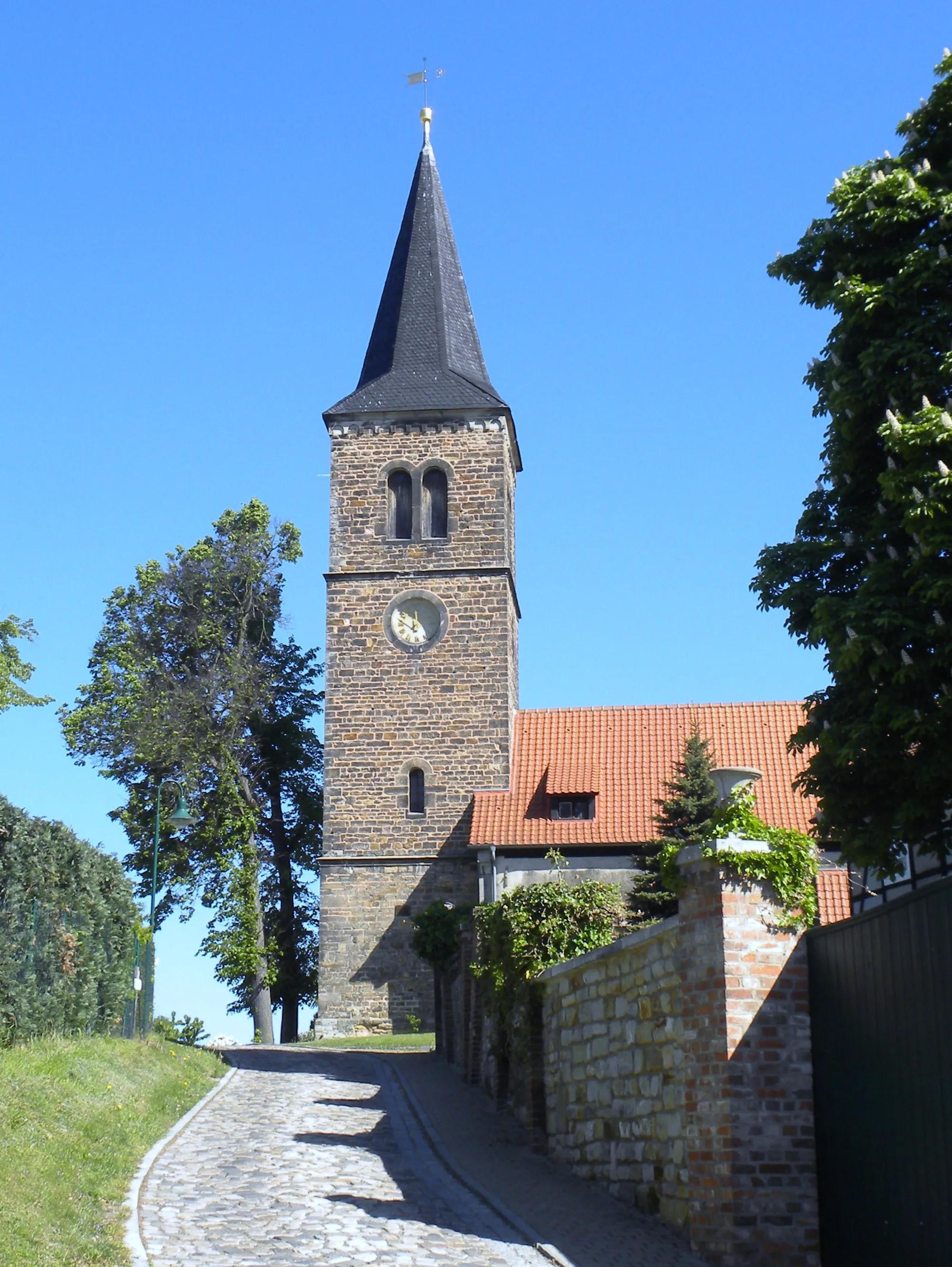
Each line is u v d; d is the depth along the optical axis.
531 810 45.06
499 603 46.91
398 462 48.03
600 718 48.31
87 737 51.78
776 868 13.62
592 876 43.81
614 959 16.48
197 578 53.66
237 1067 29.64
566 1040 18.22
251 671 52.59
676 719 47.81
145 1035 28.03
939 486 16.25
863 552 18.52
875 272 18.59
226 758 51.53
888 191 18.30
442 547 47.38
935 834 17.61
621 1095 16.08
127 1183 15.38
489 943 22.17
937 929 11.28
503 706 46.34
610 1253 13.41
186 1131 19.77
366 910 45.31
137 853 51.12
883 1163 11.98
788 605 18.69
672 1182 14.46
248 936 49.91
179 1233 13.70
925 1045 11.41
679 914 14.56
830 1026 13.03
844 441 18.50
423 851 45.50
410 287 50.72
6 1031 19.50
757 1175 13.04
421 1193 16.44
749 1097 13.18
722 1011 13.38
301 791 54.97
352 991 44.72
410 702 46.59
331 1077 28.22
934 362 17.64
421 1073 28.98
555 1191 16.44
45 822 21.00
